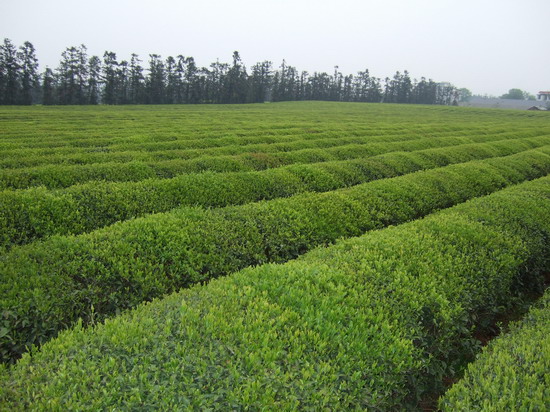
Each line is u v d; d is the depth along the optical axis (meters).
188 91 112.06
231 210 10.70
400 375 5.23
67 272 7.18
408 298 6.56
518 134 42.66
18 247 8.09
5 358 5.82
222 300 6.00
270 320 5.36
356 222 11.64
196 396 4.14
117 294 7.25
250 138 31.03
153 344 4.90
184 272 8.12
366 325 5.74
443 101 173.38
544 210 12.08
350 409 4.45
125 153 21.94
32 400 4.09
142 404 4.03
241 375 4.49
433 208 14.62
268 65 127.69
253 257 9.27
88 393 4.07
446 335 6.37
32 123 40.34
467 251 8.72
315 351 5.02
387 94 159.25
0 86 83.50
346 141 32.19
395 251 8.09
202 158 19.95
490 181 18.67
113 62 97.44
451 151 26.78
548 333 6.03
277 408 4.12
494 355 5.58
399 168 20.88
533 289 9.85
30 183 14.77
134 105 93.00
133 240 8.39
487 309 7.80
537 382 4.80
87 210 11.02
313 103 115.31
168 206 12.49
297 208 11.39
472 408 4.64
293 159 22.66
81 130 35.56
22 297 6.33
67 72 92.44
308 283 6.51
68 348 4.82
